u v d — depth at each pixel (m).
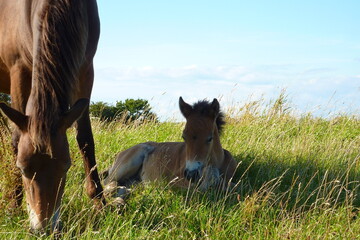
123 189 4.41
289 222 3.37
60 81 2.97
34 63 3.01
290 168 4.64
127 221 3.45
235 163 4.64
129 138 5.91
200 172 4.12
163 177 4.70
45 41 3.01
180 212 3.56
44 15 3.10
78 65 3.13
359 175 4.51
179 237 3.20
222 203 3.74
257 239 3.20
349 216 3.52
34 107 2.89
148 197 3.86
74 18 3.13
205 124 4.24
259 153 4.99
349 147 5.16
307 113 6.66
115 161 5.03
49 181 2.87
